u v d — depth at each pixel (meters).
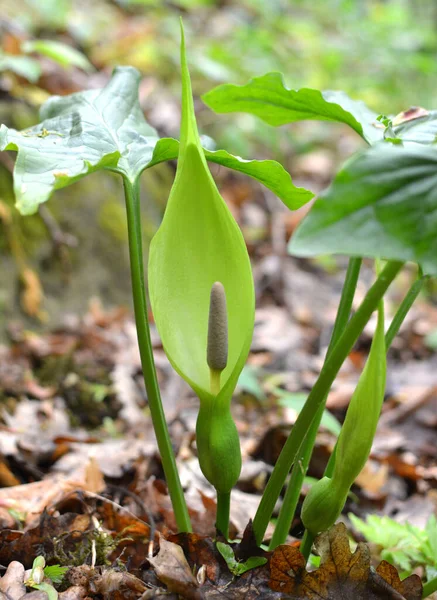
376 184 0.43
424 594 0.54
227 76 1.46
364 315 0.47
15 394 0.83
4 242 0.96
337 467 0.51
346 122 0.58
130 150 0.55
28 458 0.73
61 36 1.47
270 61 1.82
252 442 0.79
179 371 0.52
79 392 0.86
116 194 1.15
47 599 0.52
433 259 0.42
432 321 1.30
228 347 0.54
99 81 1.39
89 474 0.67
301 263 1.43
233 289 0.54
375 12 2.43
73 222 1.06
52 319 0.99
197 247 0.54
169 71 1.65
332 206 0.42
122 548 0.59
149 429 0.81
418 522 0.73
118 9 1.81
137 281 0.53
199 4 2.03
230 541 0.56
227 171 1.57
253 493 0.73
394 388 1.04
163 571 0.51
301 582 0.52
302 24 2.20
